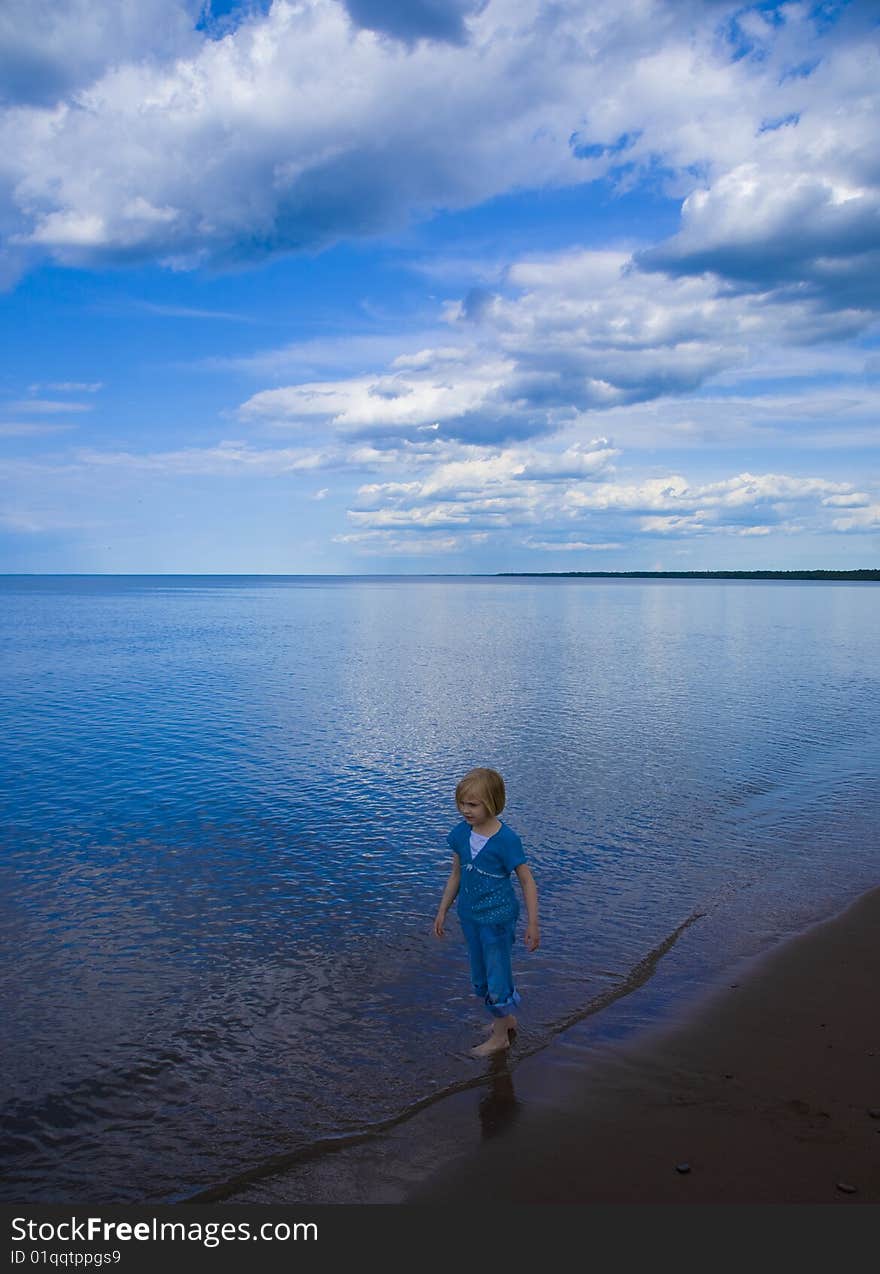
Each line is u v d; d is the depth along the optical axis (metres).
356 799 10.77
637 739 14.84
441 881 7.86
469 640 37.34
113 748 13.79
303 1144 4.00
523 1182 3.66
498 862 4.79
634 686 21.73
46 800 10.62
